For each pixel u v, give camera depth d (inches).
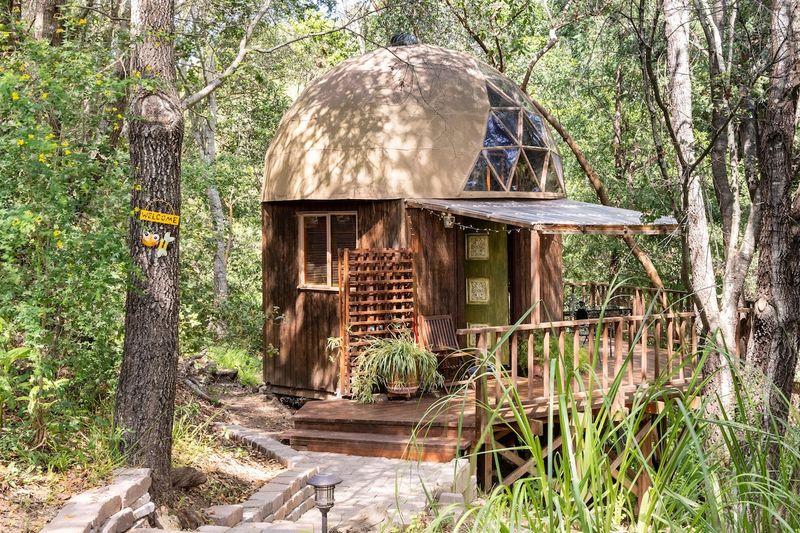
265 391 566.6
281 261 567.8
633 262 828.0
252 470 349.7
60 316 273.4
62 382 241.3
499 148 552.7
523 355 527.2
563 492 119.2
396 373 475.5
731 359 130.9
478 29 662.5
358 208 534.3
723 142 518.0
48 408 256.2
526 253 558.3
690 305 535.8
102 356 286.8
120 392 277.1
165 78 285.1
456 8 666.2
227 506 281.3
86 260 246.1
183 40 479.8
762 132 389.4
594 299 657.0
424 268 523.2
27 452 236.7
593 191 955.3
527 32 721.6
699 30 636.1
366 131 531.5
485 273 543.2
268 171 576.1
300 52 989.2
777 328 374.6
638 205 649.6
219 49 660.7
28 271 249.0
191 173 469.7
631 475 368.8
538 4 762.8
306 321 550.0
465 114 545.0
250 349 668.7
